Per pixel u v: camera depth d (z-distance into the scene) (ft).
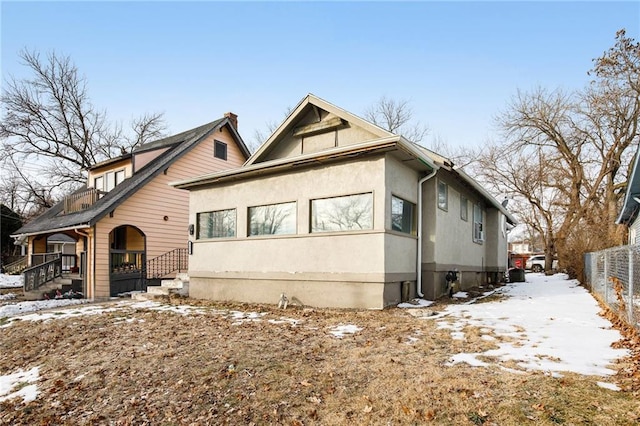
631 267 19.35
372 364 15.71
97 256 46.85
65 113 96.58
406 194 31.50
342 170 30.07
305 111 37.11
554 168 79.71
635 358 14.67
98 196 54.44
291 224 32.91
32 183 95.45
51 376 18.72
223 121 62.39
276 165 32.12
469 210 45.91
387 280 27.86
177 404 14.02
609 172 72.59
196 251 39.83
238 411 13.00
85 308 34.94
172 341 21.52
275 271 33.14
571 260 56.29
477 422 10.68
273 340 20.27
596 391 11.80
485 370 14.24
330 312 27.55
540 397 11.67
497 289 44.80
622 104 68.23
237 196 36.88
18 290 62.44
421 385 13.26
